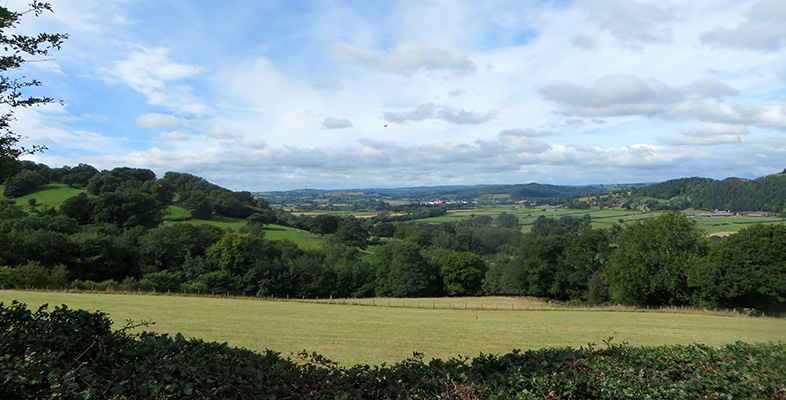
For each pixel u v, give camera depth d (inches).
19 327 214.8
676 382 228.4
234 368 199.8
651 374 239.3
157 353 203.8
